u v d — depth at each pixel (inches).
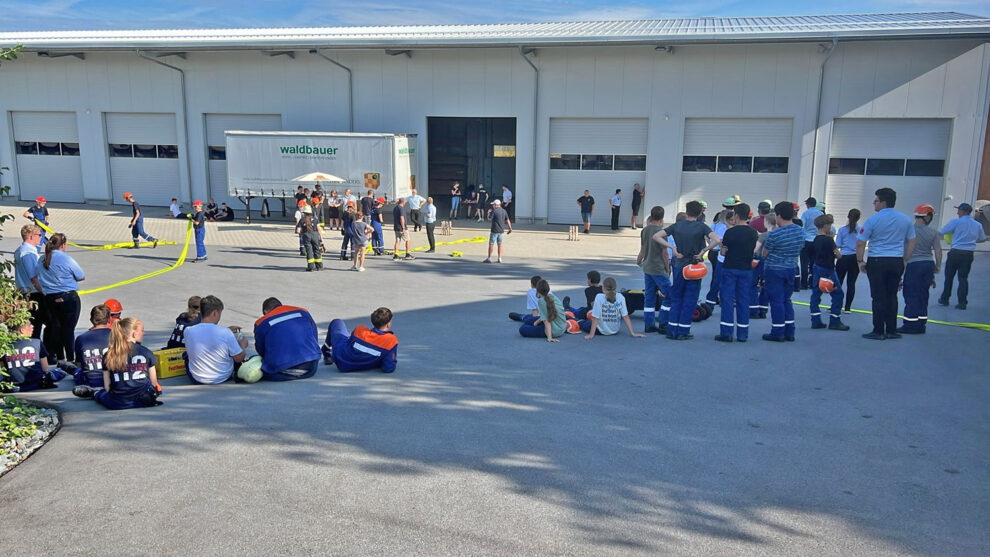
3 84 1256.8
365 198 993.5
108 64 1211.9
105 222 1080.8
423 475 222.4
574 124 1075.3
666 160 1041.5
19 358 311.0
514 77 1073.5
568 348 392.2
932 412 278.7
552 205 1109.1
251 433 259.1
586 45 1003.9
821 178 994.1
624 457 235.9
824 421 269.3
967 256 490.3
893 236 388.8
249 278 664.4
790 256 389.1
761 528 189.9
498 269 725.9
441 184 1226.0
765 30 956.0
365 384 323.6
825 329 433.4
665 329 428.1
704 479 219.1
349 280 655.8
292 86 1152.2
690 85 1013.2
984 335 412.2
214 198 1231.5
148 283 636.1
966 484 215.3
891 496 207.6
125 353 286.4
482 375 337.4
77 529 191.8
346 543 183.0
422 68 1101.7
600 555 177.0
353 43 1035.3
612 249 881.5
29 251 359.9
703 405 289.1
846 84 962.1
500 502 204.7
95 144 1245.7
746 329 399.9
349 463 231.6
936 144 957.2
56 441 253.3
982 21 990.4
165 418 276.8
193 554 178.7
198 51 1159.6
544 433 257.9
